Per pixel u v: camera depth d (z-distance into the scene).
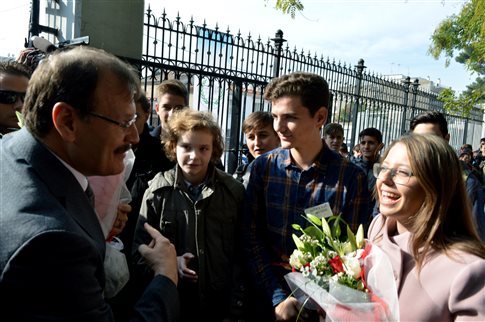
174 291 1.38
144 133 2.92
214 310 2.29
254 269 2.09
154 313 1.27
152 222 2.32
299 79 2.03
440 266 1.26
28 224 0.91
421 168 1.30
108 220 1.54
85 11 4.16
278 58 6.61
